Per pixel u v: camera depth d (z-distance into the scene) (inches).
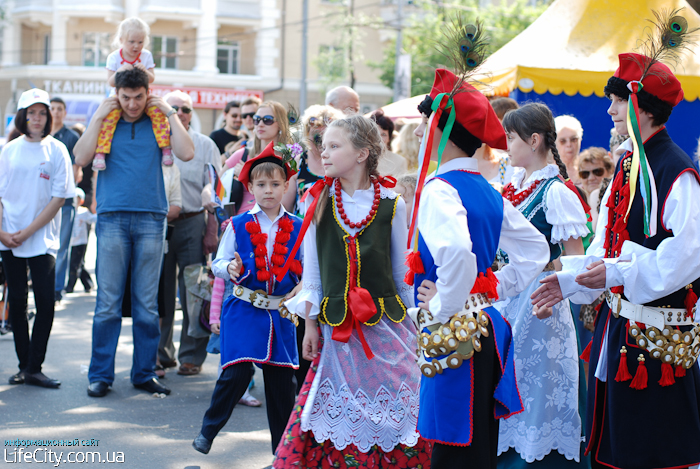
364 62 1071.6
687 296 107.8
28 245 191.8
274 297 142.7
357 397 119.7
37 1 1088.8
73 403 181.2
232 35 1103.6
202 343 215.2
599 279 106.1
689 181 104.7
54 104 329.1
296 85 1120.2
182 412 178.4
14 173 193.0
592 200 184.5
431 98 101.1
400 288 125.1
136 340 194.4
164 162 192.9
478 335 98.2
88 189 358.3
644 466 107.5
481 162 165.2
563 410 131.0
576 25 281.3
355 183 123.1
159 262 196.2
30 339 199.8
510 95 267.1
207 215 227.3
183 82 1074.7
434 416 98.4
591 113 268.1
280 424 143.8
